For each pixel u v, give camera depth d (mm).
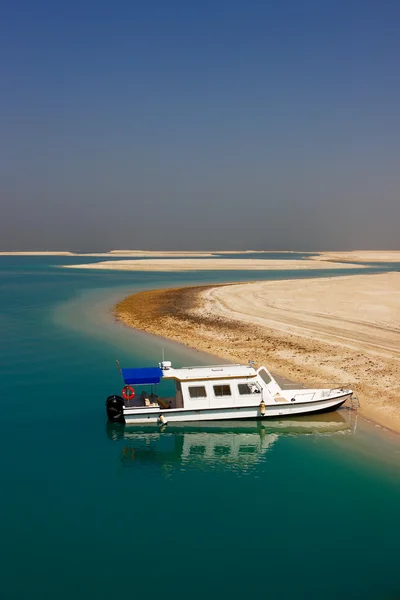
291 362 33031
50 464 20266
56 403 27016
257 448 21812
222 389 24500
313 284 76375
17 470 19703
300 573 13914
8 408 26219
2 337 42250
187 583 13484
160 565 14234
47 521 16266
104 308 58906
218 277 111375
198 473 19609
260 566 14227
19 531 15703
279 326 44031
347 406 25906
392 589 13391
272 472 19531
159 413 24172
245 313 51406
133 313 54625
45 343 40031
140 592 13227
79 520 16328
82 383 30266
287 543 15148
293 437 22891
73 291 79812
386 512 16656
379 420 24125
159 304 60500
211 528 15883
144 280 102812
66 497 17734
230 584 13539
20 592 13219
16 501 17422
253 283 81625
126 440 22688
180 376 24641
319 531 15688
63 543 15133
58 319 51312
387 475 19094
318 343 37562
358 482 18578
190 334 42656
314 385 28625
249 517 16453
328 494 17797
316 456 20812
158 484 18688
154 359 34844
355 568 14148
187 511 16859
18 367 33344
